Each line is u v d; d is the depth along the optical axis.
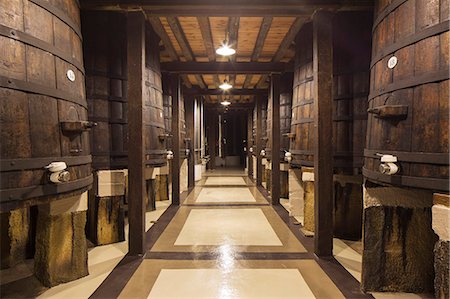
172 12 3.60
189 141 9.35
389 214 2.70
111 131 4.02
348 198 4.06
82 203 2.90
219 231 4.44
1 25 2.00
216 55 5.97
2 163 1.98
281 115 6.50
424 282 2.68
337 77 3.96
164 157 5.02
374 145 2.55
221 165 18.08
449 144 1.87
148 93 4.49
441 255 1.84
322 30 3.44
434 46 1.99
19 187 2.09
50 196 2.34
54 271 2.76
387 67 2.43
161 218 5.25
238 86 9.45
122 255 3.52
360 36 3.86
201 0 3.40
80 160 2.69
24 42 2.15
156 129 4.67
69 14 2.72
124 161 4.12
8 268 3.20
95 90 3.85
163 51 6.03
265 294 2.59
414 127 2.11
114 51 4.06
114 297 2.54
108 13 4.03
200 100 11.76
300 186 5.36
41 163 2.24
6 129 2.01
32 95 2.20
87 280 2.87
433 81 1.98
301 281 2.83
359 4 3.31
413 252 2.68
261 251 3.60
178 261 3.31
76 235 2.88
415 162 2.09
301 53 4.45
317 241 3.44
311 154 3.99
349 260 3.33
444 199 1.88
